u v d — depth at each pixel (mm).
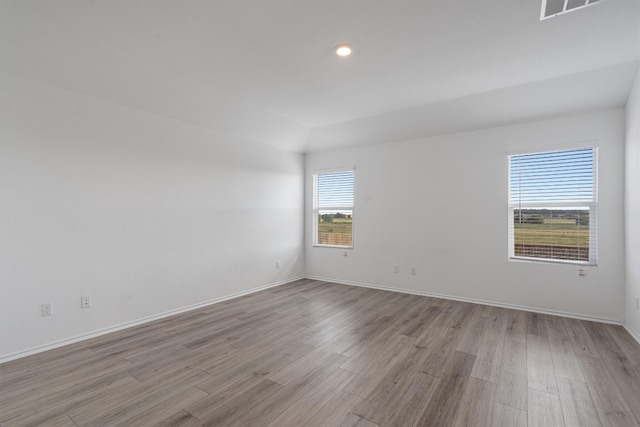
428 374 2383
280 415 1900
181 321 3561
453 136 4426
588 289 3574
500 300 4098
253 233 4859
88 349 2814
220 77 3170
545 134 3801
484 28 2322
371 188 5148
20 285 2652
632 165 3070
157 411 1937
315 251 5793
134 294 3422
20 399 2051
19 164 2643
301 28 2330
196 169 4047
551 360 2602
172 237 3783
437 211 4555
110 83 3016
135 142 3424
